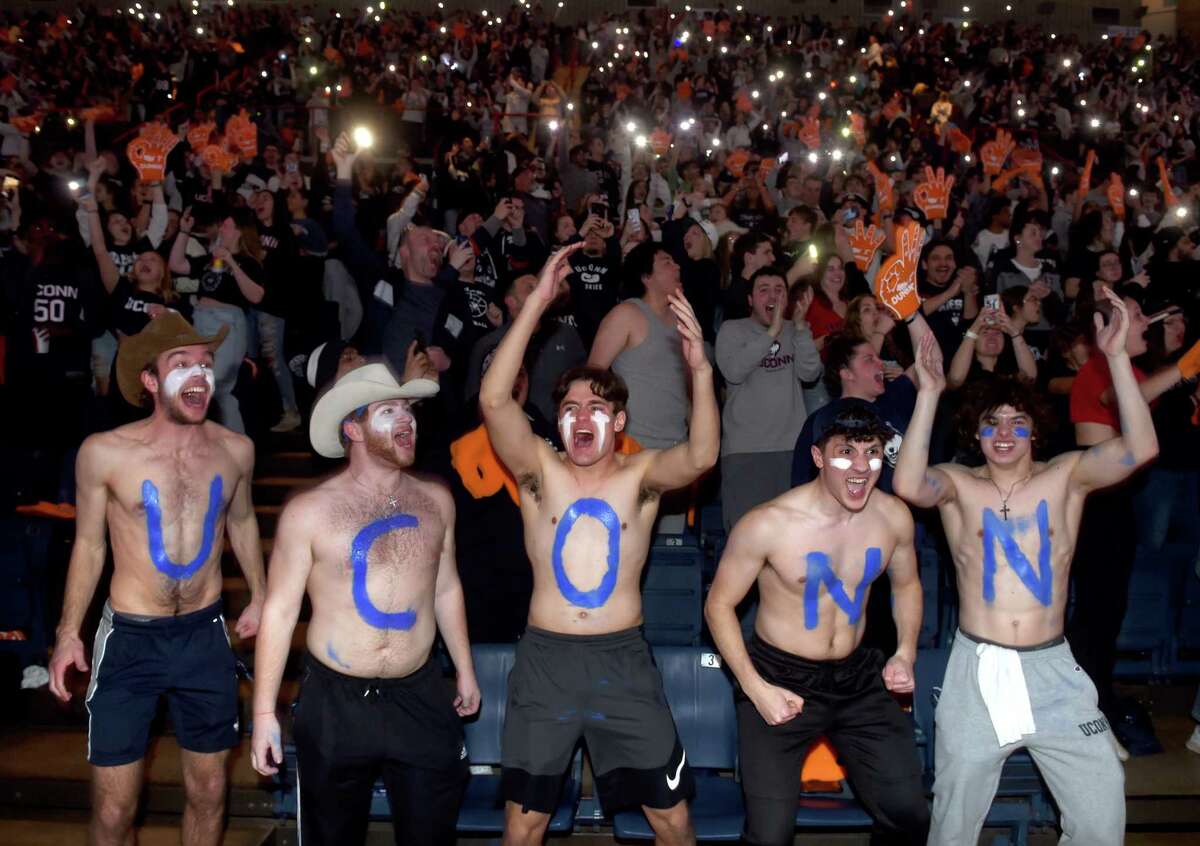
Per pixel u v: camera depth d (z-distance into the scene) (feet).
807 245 24.35
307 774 13.82
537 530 14.88
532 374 20.89
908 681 14.69
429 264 22.08
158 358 14.55
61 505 20.92
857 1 96.07
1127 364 14.42
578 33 81.35
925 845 15.06
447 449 19.01
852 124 56.44
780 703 14.16
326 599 13.82
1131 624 19.94
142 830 17.29
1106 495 17.74
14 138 48.75
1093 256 30.53
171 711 15.02
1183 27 95.45
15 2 86.22
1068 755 14.58
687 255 27.04
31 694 19.52
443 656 18.79
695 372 14.08
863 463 14.08
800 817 15.69
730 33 84.58
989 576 14.89
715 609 14.74
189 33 77.82
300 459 26.08
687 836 14.80
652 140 37.91
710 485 22.81
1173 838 17.56
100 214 30.55
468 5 90.33
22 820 17.71
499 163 42.16
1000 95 74.59
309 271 28.55
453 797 14.28
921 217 34.40
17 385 24.56
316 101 58.34
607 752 14.65
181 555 14.66
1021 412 14.84
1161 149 63.87
